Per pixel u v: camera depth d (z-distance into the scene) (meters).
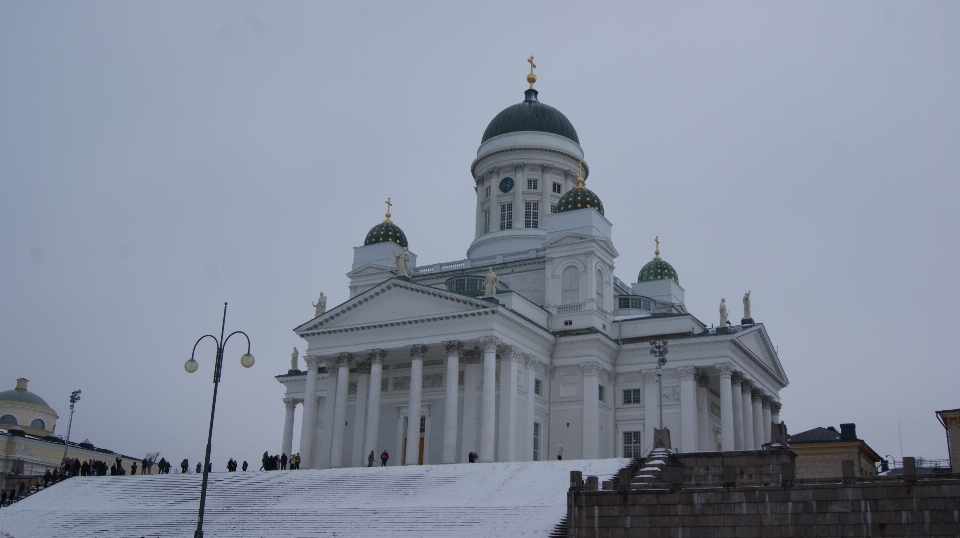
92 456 122.81
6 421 138.12
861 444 82.19
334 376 91.38
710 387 93.44
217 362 48.88
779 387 104.56
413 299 85.69
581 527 48.03
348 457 90.06
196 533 45.53
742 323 98.00
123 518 62.91
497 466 63.97
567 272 93.31
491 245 105.25
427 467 66.62
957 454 74.12
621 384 90.81
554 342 89.00
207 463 46.72
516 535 48.72
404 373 89.56
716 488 46.19
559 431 87.50
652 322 92.88
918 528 42.47
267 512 59.44
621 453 88.81
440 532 51.06
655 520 46.84
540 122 110.81
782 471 45.50
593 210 93.44
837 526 43.78
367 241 105.94
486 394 79.38
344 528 54.09
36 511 67.56
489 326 80.88
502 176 109.81
